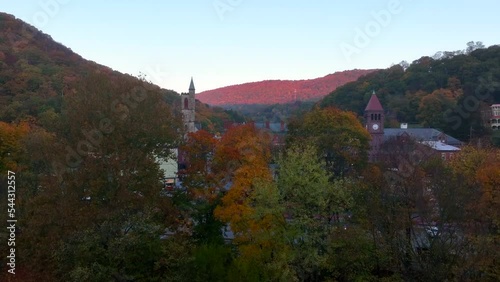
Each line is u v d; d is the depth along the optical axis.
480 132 90.06
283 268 30.30
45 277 32.66
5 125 61.97
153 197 35.34
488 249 29.08
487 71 108.62
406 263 32.50
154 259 30.70
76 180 33.16
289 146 50.47
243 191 35.69
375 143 87.75
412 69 131.38
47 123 38.03
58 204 32.72
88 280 26.92
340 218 37.66
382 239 32.12
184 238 33.84
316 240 32.31
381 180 34.88
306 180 32.97
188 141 43.56
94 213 31.19
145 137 37.47
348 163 52.25
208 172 43.03
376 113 94.94
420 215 32.09
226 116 149.00
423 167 40.34
